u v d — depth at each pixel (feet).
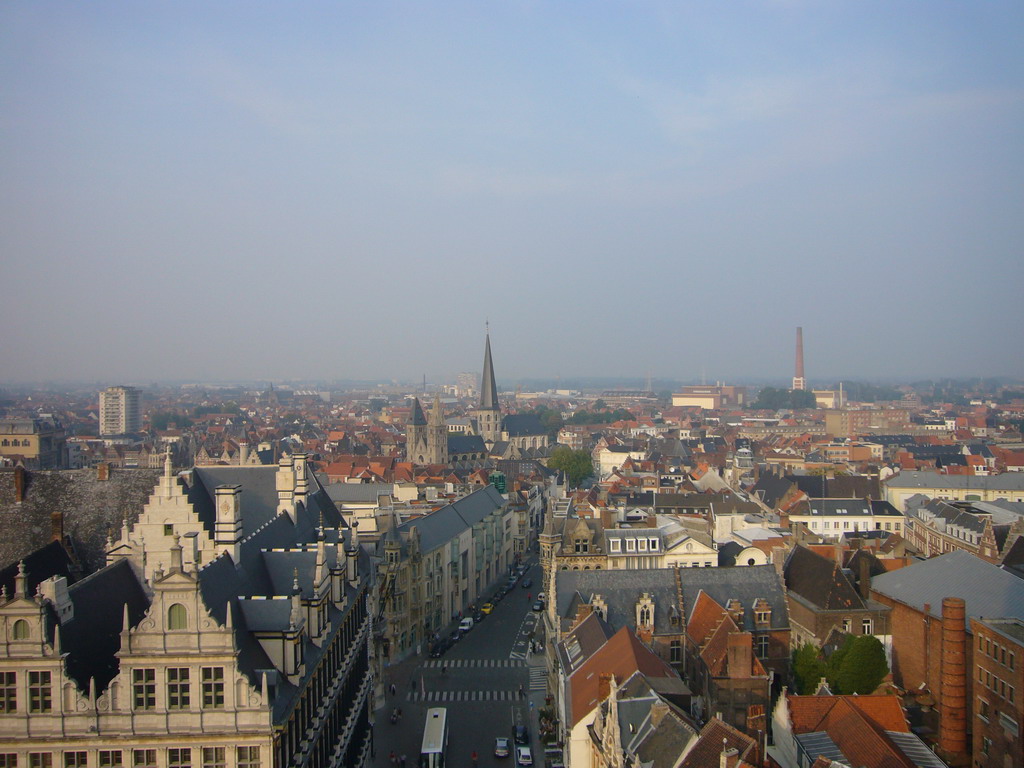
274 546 350.84
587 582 463.42
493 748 416.46
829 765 276.41
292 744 264.93
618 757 290.76
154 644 241.55
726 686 353.51
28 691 239.50
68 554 366.43
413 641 570.05
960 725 375.25
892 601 449.06
